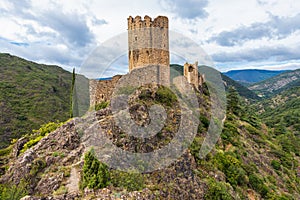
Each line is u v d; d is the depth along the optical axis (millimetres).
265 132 90125
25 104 98500
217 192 25984
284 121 138125
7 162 32531
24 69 145375
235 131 57156
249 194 35719
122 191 19891
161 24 38344
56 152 26484
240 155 46156
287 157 68562
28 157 26188
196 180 26078
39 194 21578
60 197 19547
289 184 52094
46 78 138875
